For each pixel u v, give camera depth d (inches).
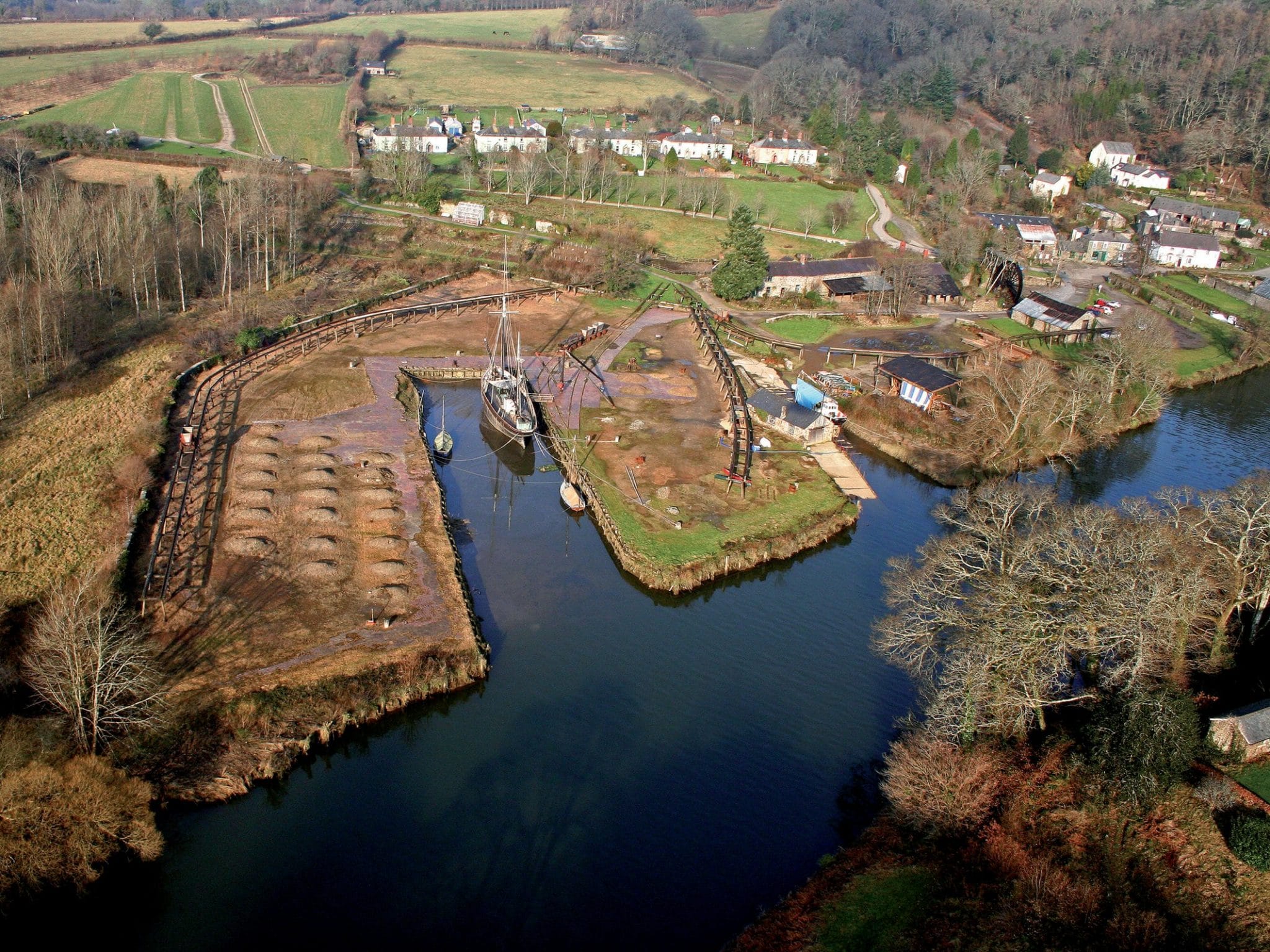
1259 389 5482.3
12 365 4232.3
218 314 5408.5
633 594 3218.5
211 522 3299.7
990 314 6299.2
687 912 2074.3
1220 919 1888.5
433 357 5034.5
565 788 2395.4
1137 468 4333.2
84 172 7293.3
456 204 7440.9
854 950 1905.8
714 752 2536.9
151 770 2285.9
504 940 1995.6
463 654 2748.5
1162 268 7603.4
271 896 2078.0
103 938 1974.7
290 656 2674.7
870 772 2490.2
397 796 2349.9
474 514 3654.0
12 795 2018.9
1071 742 2298.2
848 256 7091.5
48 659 2378.2
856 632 3080.7
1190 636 2615.7
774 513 3654.0
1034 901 1921.8
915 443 4384.8
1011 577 2394.2
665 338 5511.8
